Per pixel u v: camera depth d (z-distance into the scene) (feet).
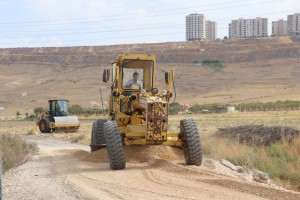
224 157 64.64
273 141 83.61
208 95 593.83
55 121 152.76
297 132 83.05
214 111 359.46
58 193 34.71
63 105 158.92
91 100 562.25
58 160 59.57
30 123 252.62
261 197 32.83
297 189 54.44
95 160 55.31
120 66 52.80
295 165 66.08
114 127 46.65
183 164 48.60
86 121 257.96
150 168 46.44
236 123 195.11
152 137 46.47
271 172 60.23
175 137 51.44
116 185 37.96
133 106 50.42
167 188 36.29
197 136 47.34
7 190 36.58
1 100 604.90
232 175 46.75
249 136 88.28
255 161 63.41
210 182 38.19
